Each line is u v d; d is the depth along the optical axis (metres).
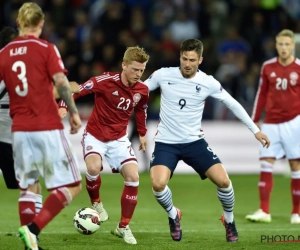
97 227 26.25
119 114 26.69
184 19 65.31
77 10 64.62
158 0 67.38
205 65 62.66
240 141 56.81
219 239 27.36
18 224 30.66
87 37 62.12
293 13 71.12
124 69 25.86
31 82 21.55
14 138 21.77
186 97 25.89
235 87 58.91
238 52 62.66
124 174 26.38
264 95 34.25
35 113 21.59
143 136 27.81
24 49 21.69
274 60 33.81
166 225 31.59
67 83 21.44
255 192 46.12
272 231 30.14
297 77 33.38
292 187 33.69
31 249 21.33
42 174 21.97
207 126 56.59
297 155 33.66
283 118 33.78
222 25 67.62
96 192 27.80
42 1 63.12
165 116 26.16
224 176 25.53
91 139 26.95
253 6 65.94
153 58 59.09
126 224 26.00
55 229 29.50
